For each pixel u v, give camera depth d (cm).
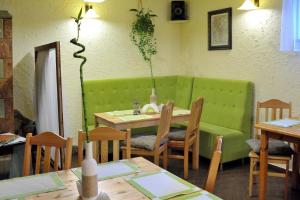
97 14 469
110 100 475
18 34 424
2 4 411
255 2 399
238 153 402
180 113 397
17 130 431
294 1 350
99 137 221
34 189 167
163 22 527
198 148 395
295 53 362
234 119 418
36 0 430
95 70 478
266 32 394
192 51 524
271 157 300
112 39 486
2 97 365
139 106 412
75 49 459
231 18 442
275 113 360
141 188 166
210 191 166
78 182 156
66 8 449
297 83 363
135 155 363
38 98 404
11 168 317
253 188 335
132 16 498
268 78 396
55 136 207
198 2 501
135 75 511
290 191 327
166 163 368
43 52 371
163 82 521
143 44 509
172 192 162
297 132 256
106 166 200
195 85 494
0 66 360
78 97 466
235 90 424
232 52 446
